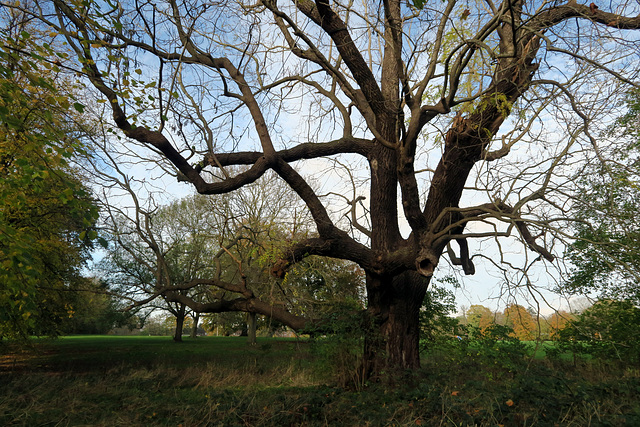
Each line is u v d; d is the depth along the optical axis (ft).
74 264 57.36
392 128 30.63
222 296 36.60
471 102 27.94
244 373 43.60
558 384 21.39
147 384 37.81
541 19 21.70
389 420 19.22
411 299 31.19
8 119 16.03
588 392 21.22
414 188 25.27
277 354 66.74
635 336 33.12
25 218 41.75
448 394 21.20
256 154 33.22
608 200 23.15
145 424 22.97
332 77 34.88
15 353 57.31
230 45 29.94
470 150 29.25
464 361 32.42
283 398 24.36
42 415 24.43
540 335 23.07
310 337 33.22
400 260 28.73
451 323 37.29
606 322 31.73
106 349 88.33
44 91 27.14
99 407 27.25
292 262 32.32
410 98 23.63
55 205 43.29
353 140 33.42
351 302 39.73
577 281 35.76
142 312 124.98
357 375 30.45
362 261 31.01
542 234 22.08
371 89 28.45
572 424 17.12
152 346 98.07
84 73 21.06
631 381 24.25
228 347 92.68
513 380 25.41
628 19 22.77
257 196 64.39
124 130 27.35
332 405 23.27
